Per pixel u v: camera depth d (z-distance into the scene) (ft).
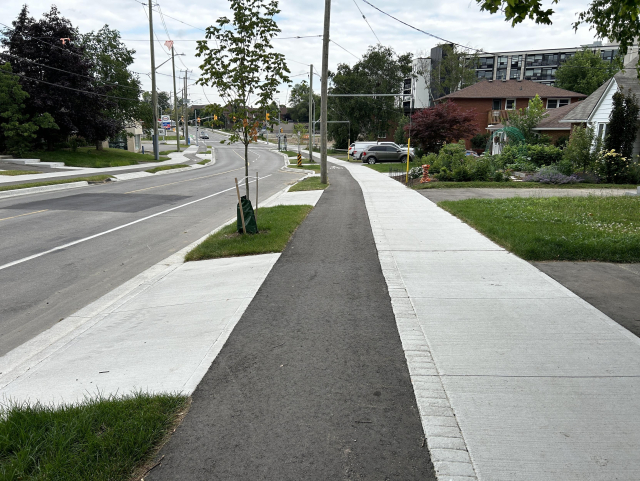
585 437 10.71
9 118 111.65
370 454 10.30
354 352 15.12
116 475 9.66
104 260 29.99
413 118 99.91
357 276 23.26
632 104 68.64
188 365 14.64
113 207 52.16
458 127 97.81
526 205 42.98
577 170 72.02
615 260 24.99
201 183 83.56
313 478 9.62
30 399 13.16
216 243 30.91
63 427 11.05
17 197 59.93
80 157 127.13
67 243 34.53
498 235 30.66
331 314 18.40
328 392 12.80
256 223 33.37
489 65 313.32
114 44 162.50
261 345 15.83
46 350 16.78
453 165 74.95
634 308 18.34
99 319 19.53
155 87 144.36
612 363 14.01
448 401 12.19
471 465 9.86
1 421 11.50
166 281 24.52
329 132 233.35
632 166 69.10
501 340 15.66
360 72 213.87
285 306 19.42
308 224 37.70
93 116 130.21
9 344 18.07
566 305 18.65
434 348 15.20
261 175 106.22
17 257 30.53
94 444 10.37
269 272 24.29
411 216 40.78
